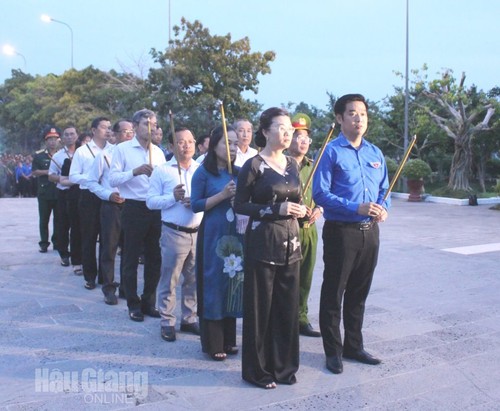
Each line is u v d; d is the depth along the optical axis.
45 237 8.08
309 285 4.50
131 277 4.87
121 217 4.89
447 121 19.22
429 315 5.07
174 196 4.17
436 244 9.05
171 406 3.23
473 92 19.62
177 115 19.28
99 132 6.09
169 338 4.32
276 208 3.30
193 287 4.51
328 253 3.71
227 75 19.73
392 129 22.16
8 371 3.71
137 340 4.34
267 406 3.24
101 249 5.73
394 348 4.22
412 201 17.89
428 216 13.48
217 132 3.91
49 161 7.96
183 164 4.44
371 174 3.71
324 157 3.66
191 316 4.54
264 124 3.43
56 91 30.16
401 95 21.80
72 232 6.56
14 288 5.95
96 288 5.97
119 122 5.62
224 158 3.91
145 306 5.00
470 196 16.55
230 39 20.11
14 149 39.50
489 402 3.33
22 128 39.09
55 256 7.79
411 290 5.99
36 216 12.69
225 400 3.31
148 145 4.97
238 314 3.83
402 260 7.64
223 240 3.79
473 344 4.31
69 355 4.01
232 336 4.06
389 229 11.00
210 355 3.96
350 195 3.64
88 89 27.34
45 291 5.84
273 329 3.52
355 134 3.66
